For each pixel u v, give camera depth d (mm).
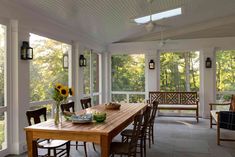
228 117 4348
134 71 7996
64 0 3898
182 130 5633
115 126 2713
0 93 3752
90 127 2664
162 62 7840
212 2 5348
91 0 4078
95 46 7277
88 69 6992
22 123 3996
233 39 7082
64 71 5625
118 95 8117
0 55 3758
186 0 4883
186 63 7633
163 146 4355
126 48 7980
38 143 3076
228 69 7262
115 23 5738
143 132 3436
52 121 3029
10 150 3865
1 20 3664
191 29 7453
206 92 7281
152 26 4238
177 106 6910
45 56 4879
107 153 2453
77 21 5164
